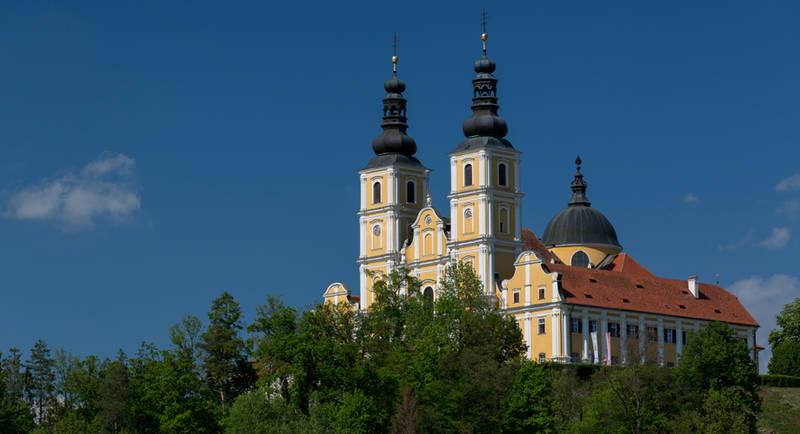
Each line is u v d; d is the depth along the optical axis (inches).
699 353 6771.7
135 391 6628.9
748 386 6722.4
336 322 7091.5
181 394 6530.5
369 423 6254.9
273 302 7106.3
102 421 6535.4
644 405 6476.4
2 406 6683.1
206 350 6973.4
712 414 6491.1
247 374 7017.7
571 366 7244.1
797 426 7096.5
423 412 6289.4
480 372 6569.9
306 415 6412.4
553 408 6515.8
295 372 6461.6
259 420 6333.7
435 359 6673.2
